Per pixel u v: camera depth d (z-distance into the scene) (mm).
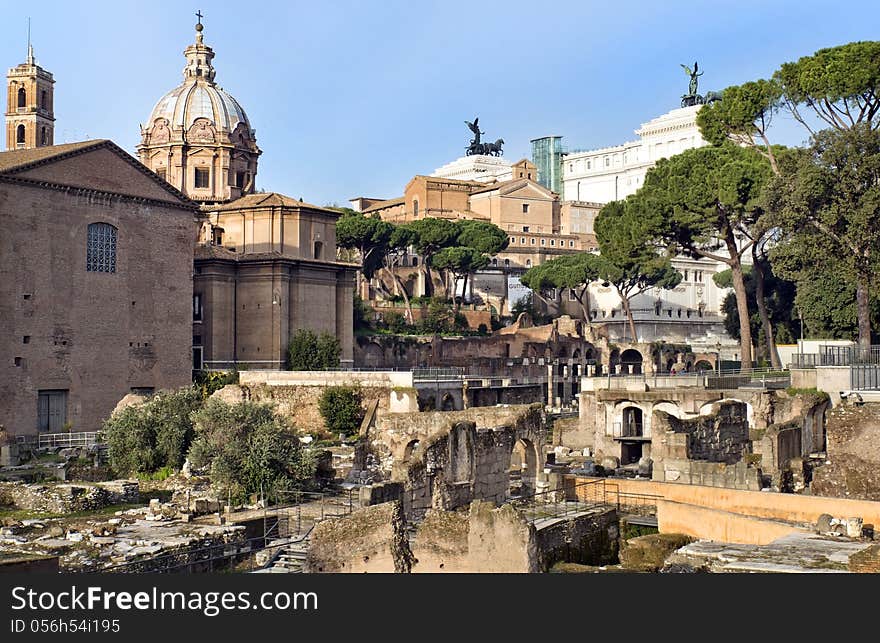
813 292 98750
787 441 60625
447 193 196500
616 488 53344
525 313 158125
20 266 90500
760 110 86750
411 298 158500
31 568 33469
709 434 61031
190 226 107000
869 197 68875
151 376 102188
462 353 137000
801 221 72812
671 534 46188
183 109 135625
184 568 42594
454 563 38312
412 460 50125
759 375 85938
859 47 77125
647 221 90688
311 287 118875
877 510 43594
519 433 57656
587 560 47406
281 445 58781
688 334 179000
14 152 100000
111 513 54406
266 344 114750
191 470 63750
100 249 98062
